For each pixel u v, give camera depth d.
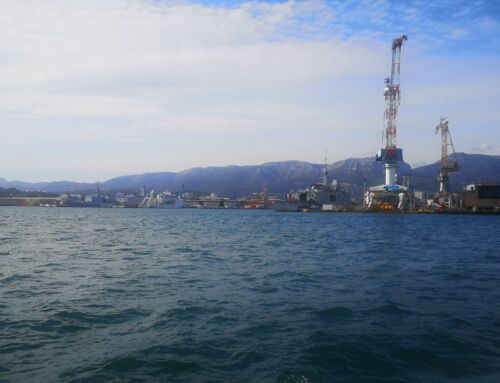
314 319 21.16
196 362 15.55
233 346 17.20
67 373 14.59
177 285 29.92
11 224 122.31
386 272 36.19
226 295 26.61
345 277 33.50
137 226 118.62
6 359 15.81
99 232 89.75
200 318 21.31
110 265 39.75
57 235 79.38
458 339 18.11
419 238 81.00
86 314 22.03
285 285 30.02
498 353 16.53
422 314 22.17
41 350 16.77
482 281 31.98
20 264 40.19
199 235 83.38
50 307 23.47
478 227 132.50
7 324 20.19
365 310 22.91
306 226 129.00
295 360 15.73
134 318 21.33
